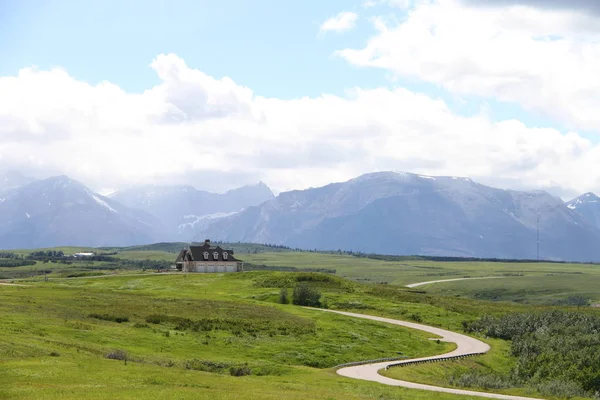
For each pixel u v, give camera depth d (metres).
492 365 101.88
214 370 77.44
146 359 75.00
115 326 96.56
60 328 87.31
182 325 103.19
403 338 114.38
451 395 66.38
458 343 117.50
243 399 52.84
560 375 94.31
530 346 111.81
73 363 63.84
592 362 96.25
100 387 53.94
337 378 75.25
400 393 65.25
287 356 91.44
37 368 59.59
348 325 120.00
